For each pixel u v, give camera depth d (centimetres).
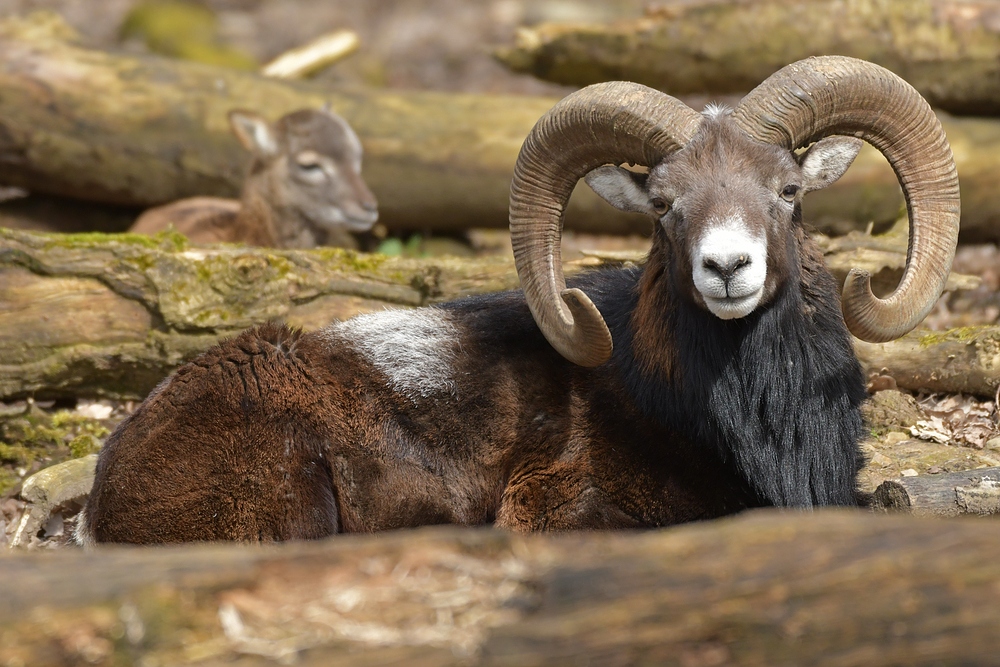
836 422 1483
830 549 784
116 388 2169
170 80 3212
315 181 3075
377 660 759
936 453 1792
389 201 3191
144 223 2983
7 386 2088
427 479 1544
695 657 754
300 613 788
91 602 793
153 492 1502
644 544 820
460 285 2206
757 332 1428
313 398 1533
